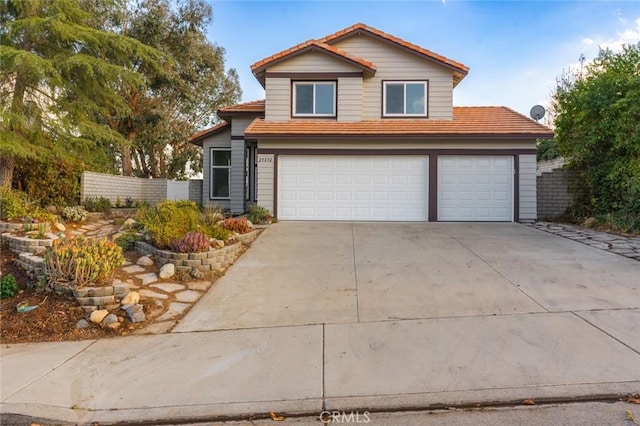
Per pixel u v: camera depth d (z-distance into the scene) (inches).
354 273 288.5
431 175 500.4
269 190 509.0
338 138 498.6
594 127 470.3
